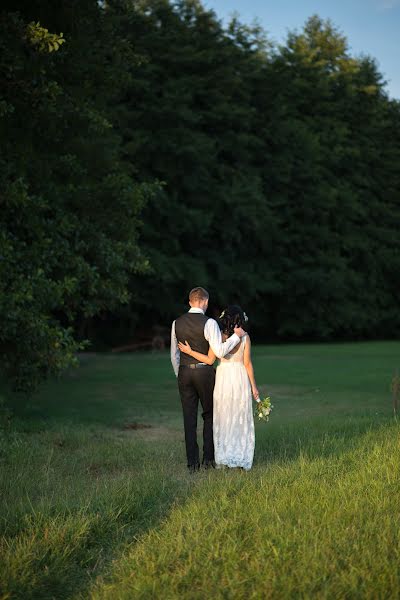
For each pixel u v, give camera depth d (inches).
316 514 168.2
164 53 1337.4
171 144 1270.9
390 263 1759.4
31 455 286.7
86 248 470.9
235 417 255.6
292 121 1551.4
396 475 205.0
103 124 472.4
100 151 545.3
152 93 1294.3
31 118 411.8
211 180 1375.5
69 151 506.0
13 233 418.6
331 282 1568.7
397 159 1818.4
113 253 486.9
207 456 271.6
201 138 1312.7
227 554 145.9
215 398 258.8
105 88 509.0
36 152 450.6
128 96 1298.0
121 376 709.9
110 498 197.9
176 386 624.4
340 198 1625.2
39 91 382.6
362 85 1744.6
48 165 455.2
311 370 756.6
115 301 500.7
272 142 1541.6
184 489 215.0
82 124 469.7
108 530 175.9
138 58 509.7
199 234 1353.3
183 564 144.5
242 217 1414.9
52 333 376.2
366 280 1756.9
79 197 491.5
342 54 1781.5
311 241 1596.9
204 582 133.6
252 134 1475.1
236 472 245.6
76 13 430.6
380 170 1798.7
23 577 141.8
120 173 566.9
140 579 137.7
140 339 1491.1
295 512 171.0
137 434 372.8
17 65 359.6
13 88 381.7
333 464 228.4
